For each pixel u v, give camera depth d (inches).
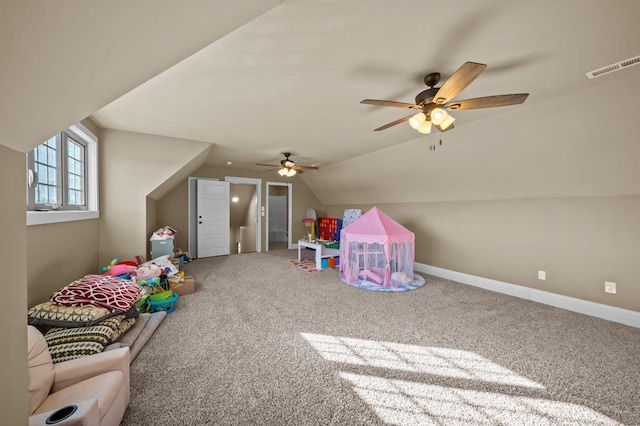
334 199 302.4
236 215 346.0
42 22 24.6
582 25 62.8
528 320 113.5
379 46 70.6
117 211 147.0
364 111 117.8
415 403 64.6
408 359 83.4
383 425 57.9
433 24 62.1
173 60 47.5
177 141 160.2
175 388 67.9
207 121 130.9
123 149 147.9
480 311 123.4
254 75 85.4
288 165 195.0
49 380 48.8
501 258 155.4
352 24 61.6
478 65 60.2
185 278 152.5
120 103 109.2
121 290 88.4
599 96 94.3
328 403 64.0
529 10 57.7
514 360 83.0
